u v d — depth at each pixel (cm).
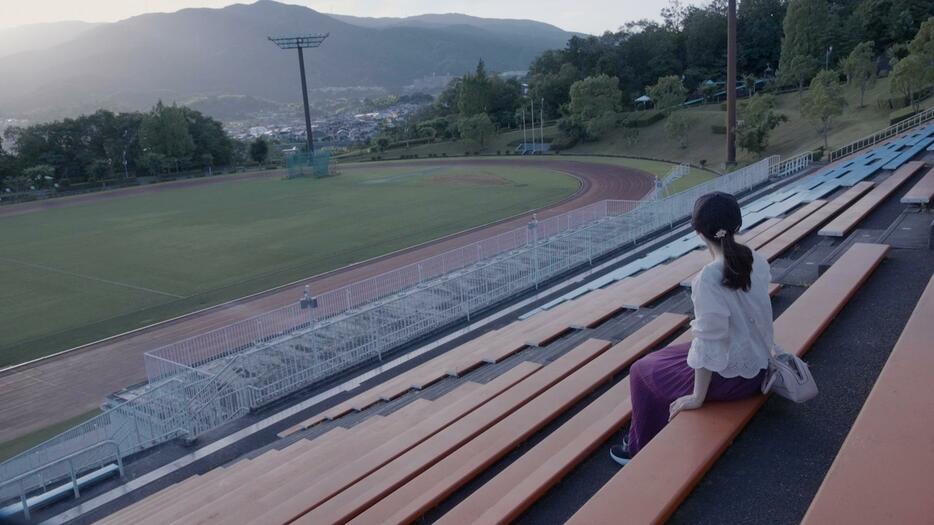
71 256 3547
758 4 8969
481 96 9519
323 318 1895
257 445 1080
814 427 335
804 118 5178
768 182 2853
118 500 949
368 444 660
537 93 9375
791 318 460
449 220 3844
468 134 8619
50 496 952
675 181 4678
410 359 1368
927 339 356
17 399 1702
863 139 3388
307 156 7306
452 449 485
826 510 231
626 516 267
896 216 960
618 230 2175
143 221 4681
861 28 6925
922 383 307
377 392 1055
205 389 1203
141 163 8506
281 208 4834
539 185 5203
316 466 645
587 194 4556
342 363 1346
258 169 8925
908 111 4544
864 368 395
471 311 1636
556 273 1898
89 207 5878
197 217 4669
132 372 1825
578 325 873
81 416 1573
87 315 2408
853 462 255
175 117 8762
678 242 1727
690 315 679
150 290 2705
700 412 328
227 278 2819
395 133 11638
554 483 359
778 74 7262
